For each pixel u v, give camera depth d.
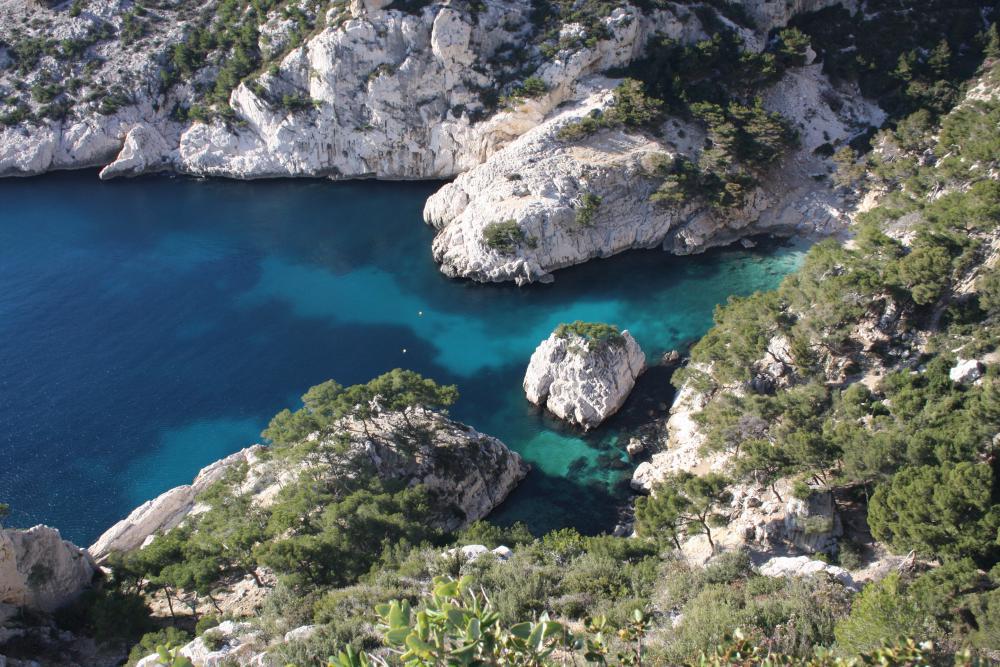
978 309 76.00
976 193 86.75
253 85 142.75
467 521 75.69
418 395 77.00
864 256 88.19
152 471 85.19
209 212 139.25
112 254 126.75
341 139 143.12
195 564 59.28
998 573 47.75
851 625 37.06
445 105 137.12
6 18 168.88
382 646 43.31
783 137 123.75
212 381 98.12
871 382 75.56
